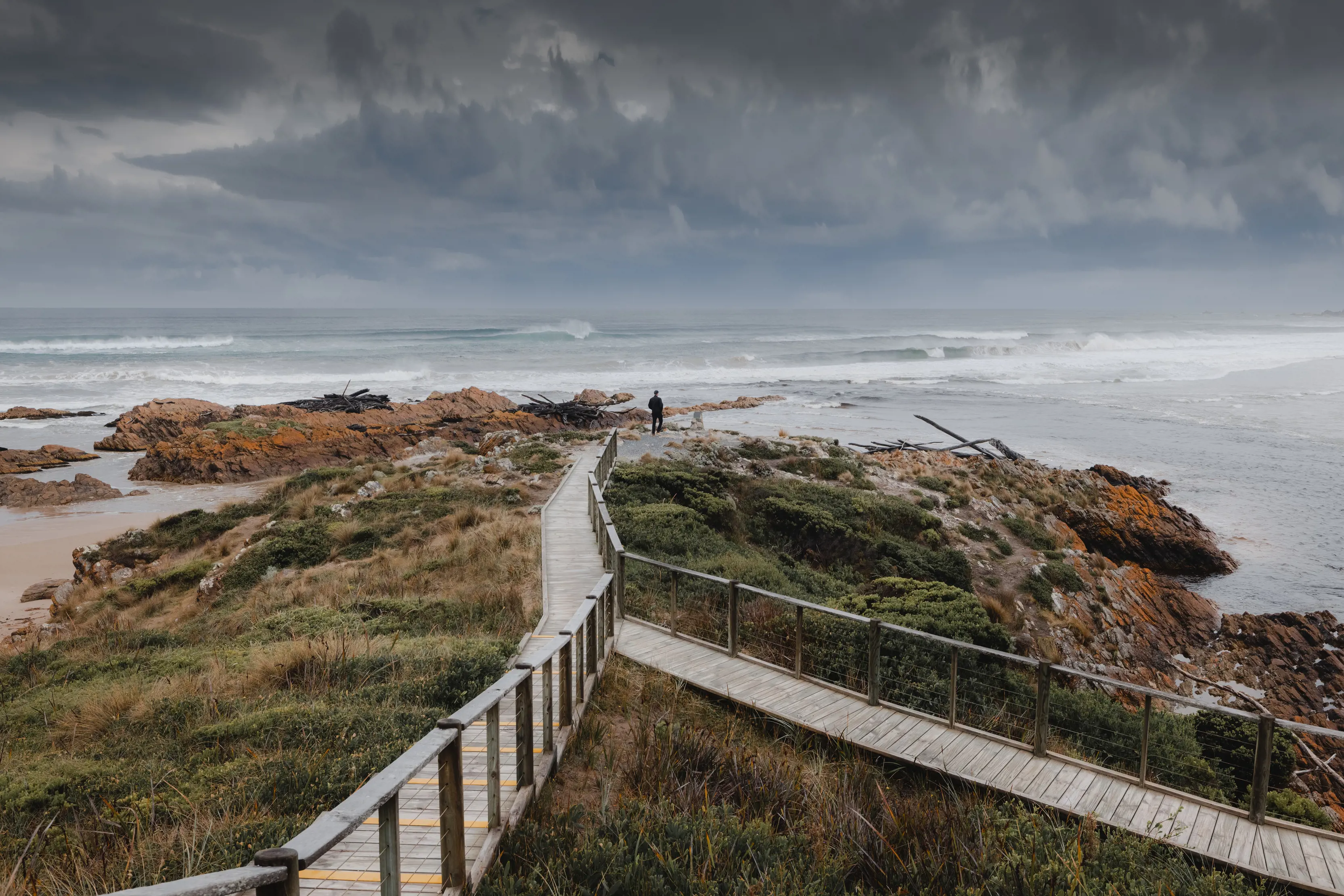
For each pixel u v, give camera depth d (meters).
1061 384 66.69
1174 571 25.11
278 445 38.78
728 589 11.40
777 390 63.50
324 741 7.72
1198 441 41.78
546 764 6.64
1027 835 6.23
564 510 21.16
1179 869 6.18
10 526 28.91
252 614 14.92
